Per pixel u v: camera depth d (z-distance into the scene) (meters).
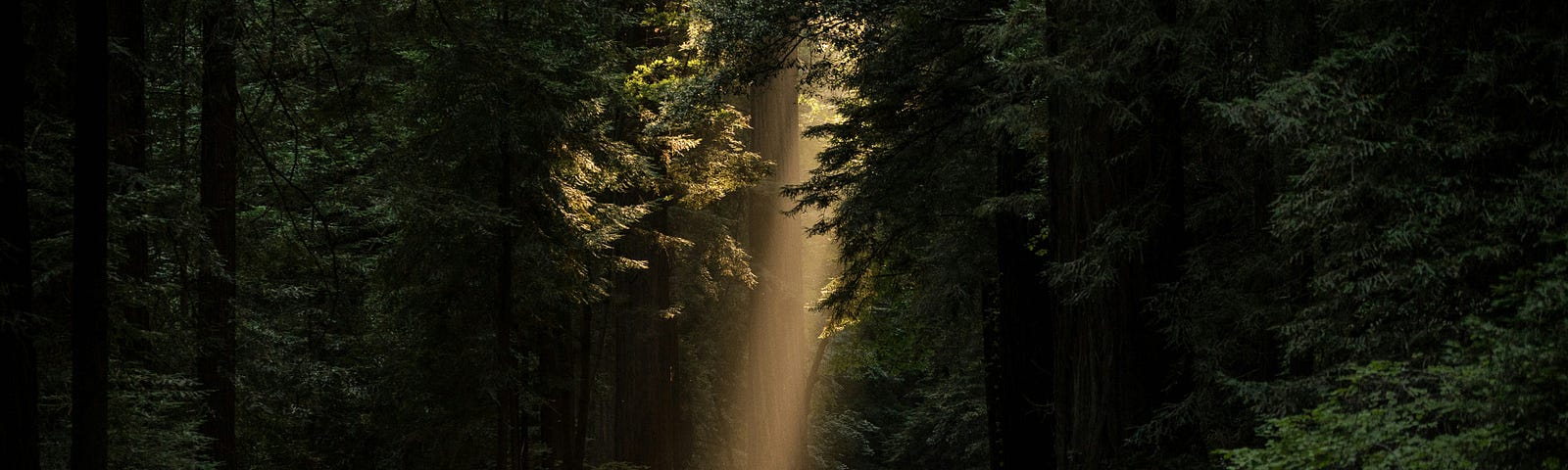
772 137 25.67
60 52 11.87
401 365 18.75
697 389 32.97
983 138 16.59
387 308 18.95
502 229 18.05
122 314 12.27
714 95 16.95
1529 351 5.97
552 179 18.45
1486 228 7.54
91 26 9.30
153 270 15.03
